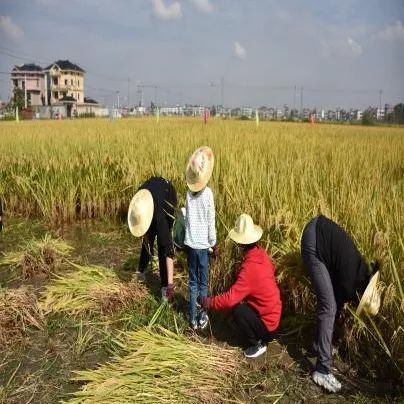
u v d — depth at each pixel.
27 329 4.83
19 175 10.17
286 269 5.12
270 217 5.55
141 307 5.41
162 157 10.04
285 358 4.55
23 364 4.29
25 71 103.81
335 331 4.66
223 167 8.66
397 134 23.86
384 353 4.21
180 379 3.89
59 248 7.41
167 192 5.60
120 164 10.31
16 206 10.28
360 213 5.28
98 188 9.68
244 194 6.40
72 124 31.64
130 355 4.24
